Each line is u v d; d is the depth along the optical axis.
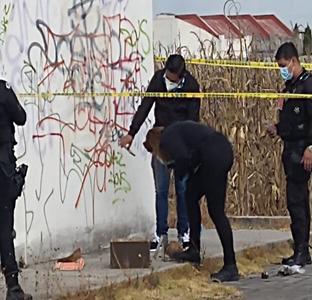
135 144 11.51
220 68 15.30
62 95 10.12
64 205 10.15
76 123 10.41
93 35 10.81
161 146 9.27
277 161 15.22
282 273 10.08
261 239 11.90
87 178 10.59
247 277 9.88
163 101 10.32
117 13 11.32
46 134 9.87
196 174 9.38
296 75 10.15
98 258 10.14
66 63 10.28
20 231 9.41
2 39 9.20
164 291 8.70
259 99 15.33
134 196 11.47
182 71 10.20
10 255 7.69
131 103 11.57
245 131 15.22
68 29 10.34
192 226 9.74
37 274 8.89
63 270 9.32
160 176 10.54
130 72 11.57
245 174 15.10
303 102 10.02
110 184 11.02
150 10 12.03
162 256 10.02
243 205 15.08
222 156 9.15
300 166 10.14
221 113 15.23
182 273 9.37
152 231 11.83
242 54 15.81
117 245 9.41
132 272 9.03
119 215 11.17
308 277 9.93
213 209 9.34
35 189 9.65
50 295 7.98
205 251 10.49
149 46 12.02
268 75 15.36
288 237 12.18
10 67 9.32
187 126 9.27
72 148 10.32
